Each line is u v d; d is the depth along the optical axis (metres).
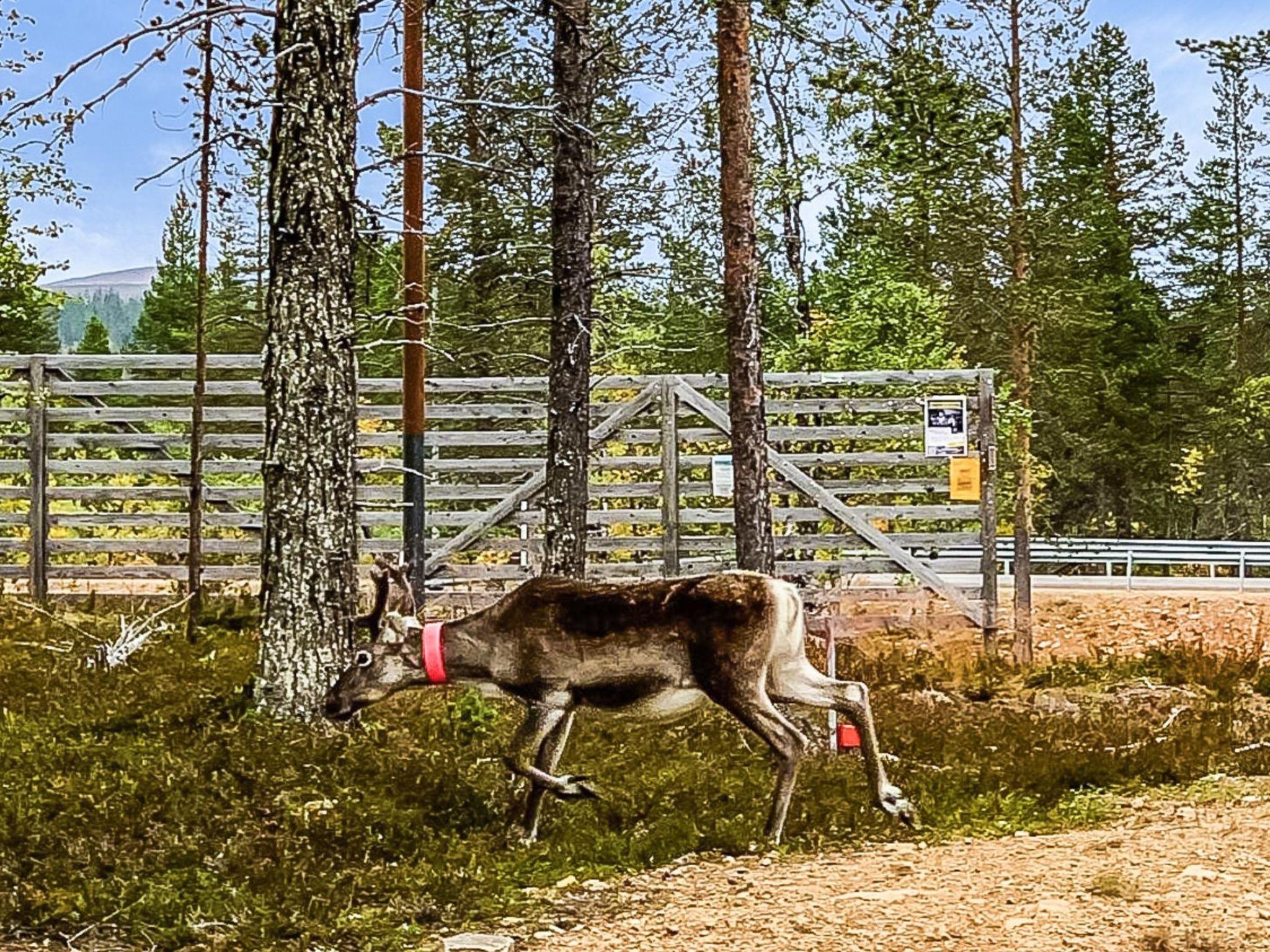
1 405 20.58
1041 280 26.12
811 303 24.94
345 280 10.98
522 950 6.79
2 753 10.11
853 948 6.38
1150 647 20.44
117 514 18.88
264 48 11.78
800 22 12.98
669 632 8.79
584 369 13.70
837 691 8.99
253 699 11.08
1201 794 10.66
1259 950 6.20
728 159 13.09
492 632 9.05
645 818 9.32
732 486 18.55
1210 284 48.47
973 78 21.70
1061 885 7.32
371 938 7.07
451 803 9.40
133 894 7.56
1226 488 45.78
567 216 13.63
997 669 17.48
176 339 44.22
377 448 19.44
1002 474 25.59
